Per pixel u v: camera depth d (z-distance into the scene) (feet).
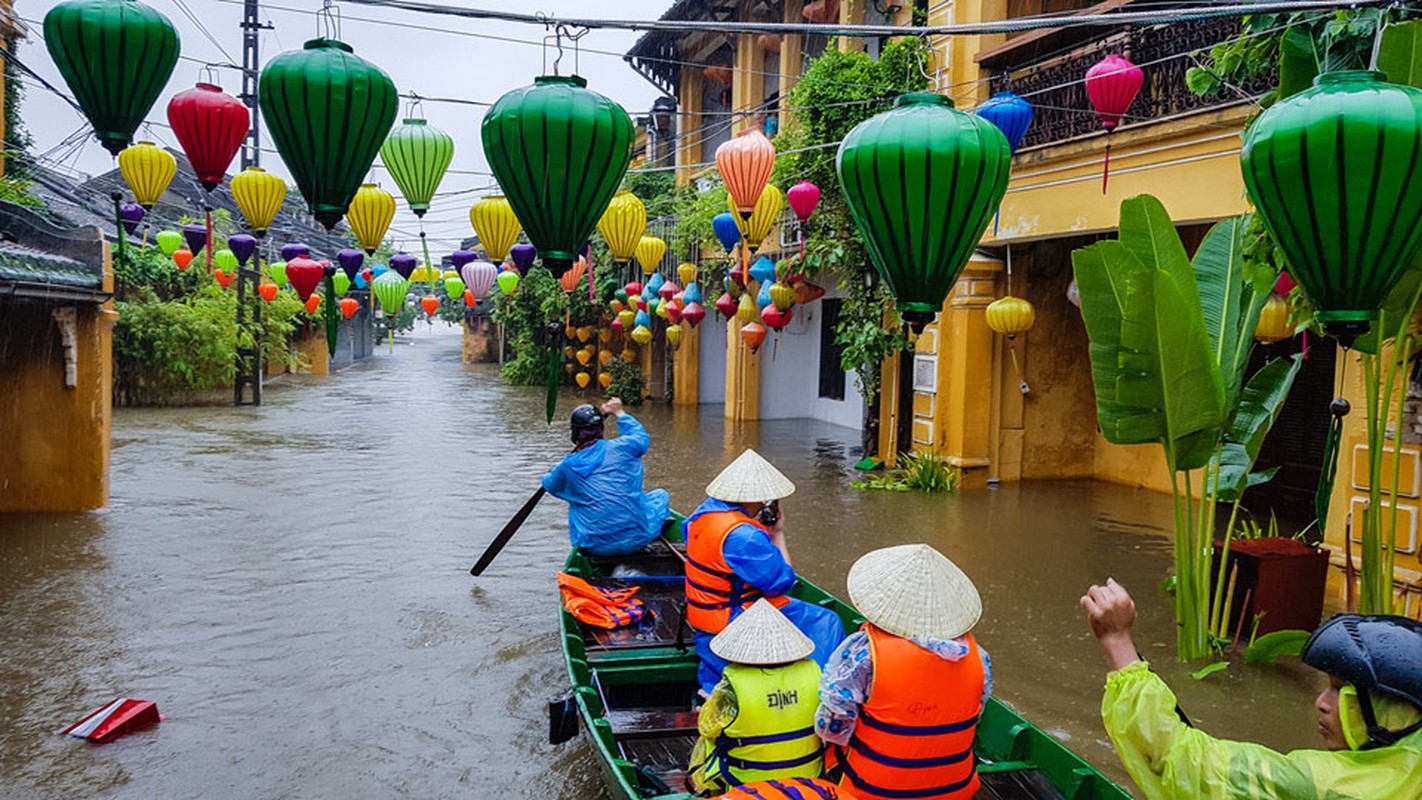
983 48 37.52
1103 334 19.49
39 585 27.37
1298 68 19.04
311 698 19.90
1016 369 41.45
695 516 16.03
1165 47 29.68
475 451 53.26
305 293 35.88
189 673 21.17
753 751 11.35
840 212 41.29
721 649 11.64
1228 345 20.57
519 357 99.91
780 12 57.11
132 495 39.73
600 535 23.88
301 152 10.23
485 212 18.66
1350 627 6.70
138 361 74.18
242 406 75.36
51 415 36.06
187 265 45.91
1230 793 6.51
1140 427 19.67
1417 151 6.86
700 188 63.57
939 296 9.25
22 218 33.37
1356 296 7.43
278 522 35.50
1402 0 10.30
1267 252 20.52
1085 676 20.81
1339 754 6.50
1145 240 19.49
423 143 17.63
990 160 8.59
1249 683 20.12
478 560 29.96
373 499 39.83
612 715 15.56
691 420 66.59
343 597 26.63
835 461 48.80
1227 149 27.40
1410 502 22.61
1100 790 11.87
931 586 10.25
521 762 17.19
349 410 73.31
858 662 10.13
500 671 21.43
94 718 18.37
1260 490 35.50
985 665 10.38
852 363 43.19
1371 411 17.33
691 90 70.64
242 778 16.57
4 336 35.17
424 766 17.02
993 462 41.57
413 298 208.33
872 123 8.86
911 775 9.89
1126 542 31.94
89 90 10.37
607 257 73.26
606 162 10.12
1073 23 11.09
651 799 11.98
